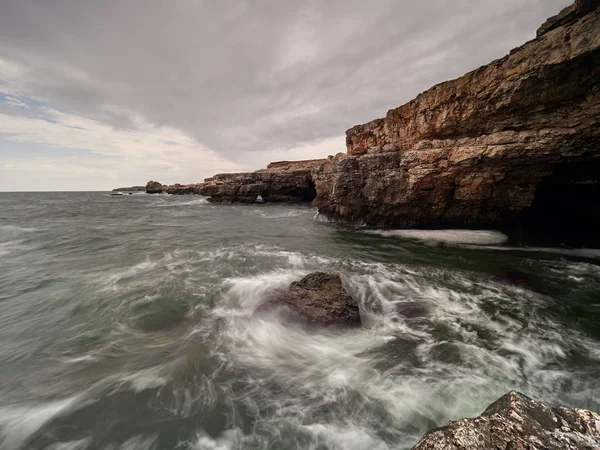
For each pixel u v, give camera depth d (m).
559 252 12.45
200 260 12.45
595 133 11.18
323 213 25.64
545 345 5.78
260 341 6.11
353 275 10.38
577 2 10.19
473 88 14.17
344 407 4.33
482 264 11.21
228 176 59.72
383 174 18.38
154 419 4.14
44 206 43.97
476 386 4.64
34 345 6.04
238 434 3.92
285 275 10.31
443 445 2.67
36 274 10.38
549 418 2.76
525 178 14.28
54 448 3.72
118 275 10.32
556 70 10.87
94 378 4.99
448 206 16.94
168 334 6.42
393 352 5.66
